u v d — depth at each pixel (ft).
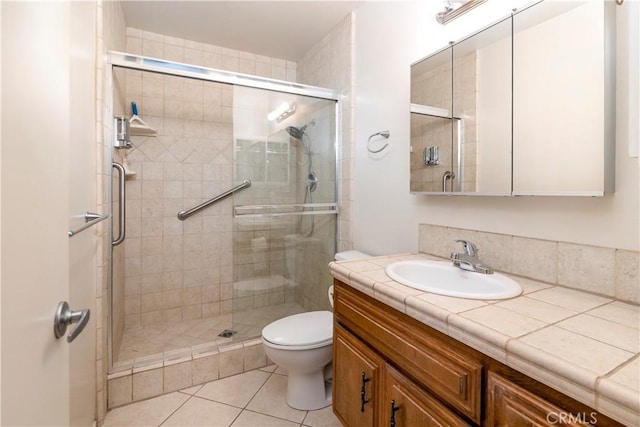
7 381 1.30
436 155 4.59
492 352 2.14
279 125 7.37
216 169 8.57
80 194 3.68
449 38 4.51
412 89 5.01
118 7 6.24
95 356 4.66
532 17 3.37
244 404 5.29
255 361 6.38
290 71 9.48
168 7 6.63
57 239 1.91
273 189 7.48
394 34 5.60
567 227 3.16
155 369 5.48
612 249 2.82
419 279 4.17
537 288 3.17
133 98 7.50
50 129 1.81
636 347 1.95
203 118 8.34
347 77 6.94
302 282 7.98
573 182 3.03
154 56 7.70
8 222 1.32
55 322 1.85
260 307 7.58
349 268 4.05
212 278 8.63
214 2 6.46
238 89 6.95
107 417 4.93
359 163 6.66
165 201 8.04
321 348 4.89
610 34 2.79
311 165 7.55
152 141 7.83
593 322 2.34
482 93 3.93
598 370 1.70
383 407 3.34
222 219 8.71
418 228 5.08
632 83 2.64
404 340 3.03
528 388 2.01
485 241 3.96
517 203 3.63
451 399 2.52
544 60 3.27
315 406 5.17
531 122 3.40
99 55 4.60
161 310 8.08
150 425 4.77
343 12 6.79
